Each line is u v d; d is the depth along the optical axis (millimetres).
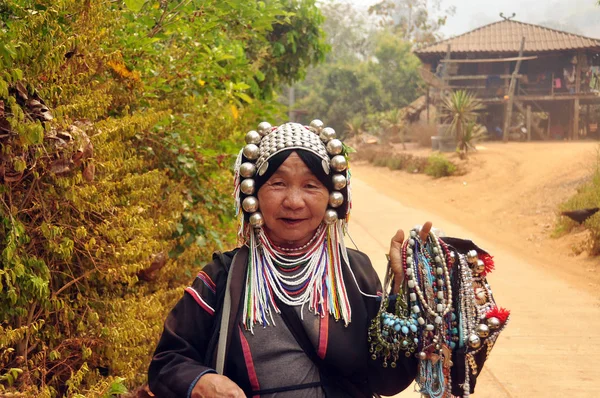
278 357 2309
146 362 3885
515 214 16938
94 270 3338
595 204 14375
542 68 40250
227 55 5309
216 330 2332
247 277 2385
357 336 2379
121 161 3580
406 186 24719
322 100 54312
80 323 3295
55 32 3217
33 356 3197
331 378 2367
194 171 4832
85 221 3344
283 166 2348
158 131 4633
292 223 2357
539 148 30875
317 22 10289
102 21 3695
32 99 3010
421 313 2443
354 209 18391
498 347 6934
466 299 2430
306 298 2369
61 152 3039
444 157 27266
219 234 5375
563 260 11867
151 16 4734
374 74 56344
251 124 7500
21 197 3152
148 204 4105
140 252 3422
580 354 6715
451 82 40844
